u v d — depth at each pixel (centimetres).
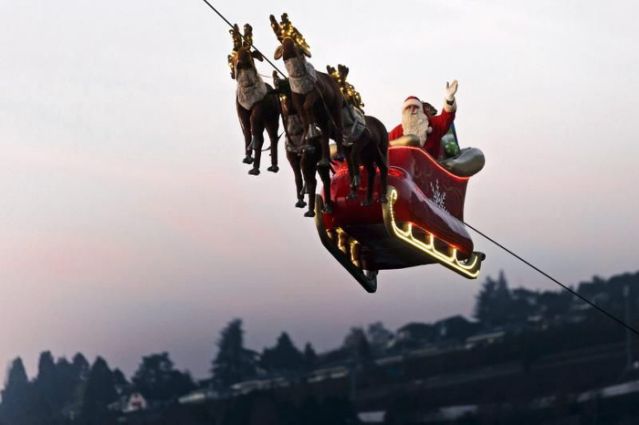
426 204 8906
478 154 9556
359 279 9106
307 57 7956
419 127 9269
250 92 7994
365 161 8456
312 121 7944
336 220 8662
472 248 9481
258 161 8056
